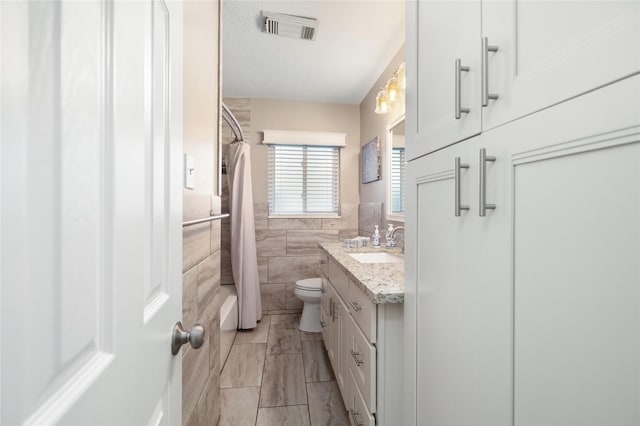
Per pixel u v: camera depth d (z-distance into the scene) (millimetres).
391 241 2170
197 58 1099
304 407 1626
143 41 438
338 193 3264
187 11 988
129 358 388
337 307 1754
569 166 425
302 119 3178
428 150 832
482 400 608
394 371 1087
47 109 250
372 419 1090
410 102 953
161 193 532
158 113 519
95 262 319
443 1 762
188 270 955
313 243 3189
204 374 1153
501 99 550
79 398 282
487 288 592
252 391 1770
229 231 3102
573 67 414
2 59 209
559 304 442
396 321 1093
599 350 386
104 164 335
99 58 326
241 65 2436
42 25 245
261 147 3139
